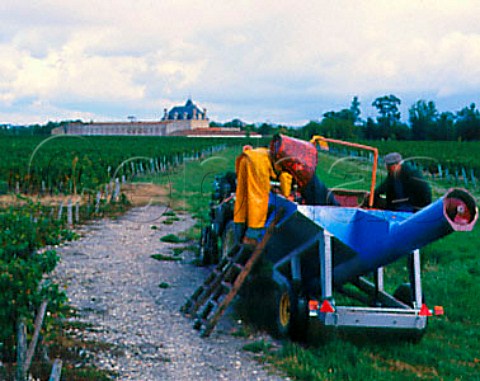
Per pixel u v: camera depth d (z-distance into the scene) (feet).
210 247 39.45
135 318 27.48
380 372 21.21
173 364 21.79
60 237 45.29
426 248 43.62
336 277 25.31
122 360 21.83
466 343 25.26
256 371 21.44
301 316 23.85
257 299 31.09
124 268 37.99
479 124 399.03
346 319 22.35
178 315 28.37
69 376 19.45
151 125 523.70
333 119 336.49
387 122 432.66
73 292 31.37
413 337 24.44
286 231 25.36
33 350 18.92
